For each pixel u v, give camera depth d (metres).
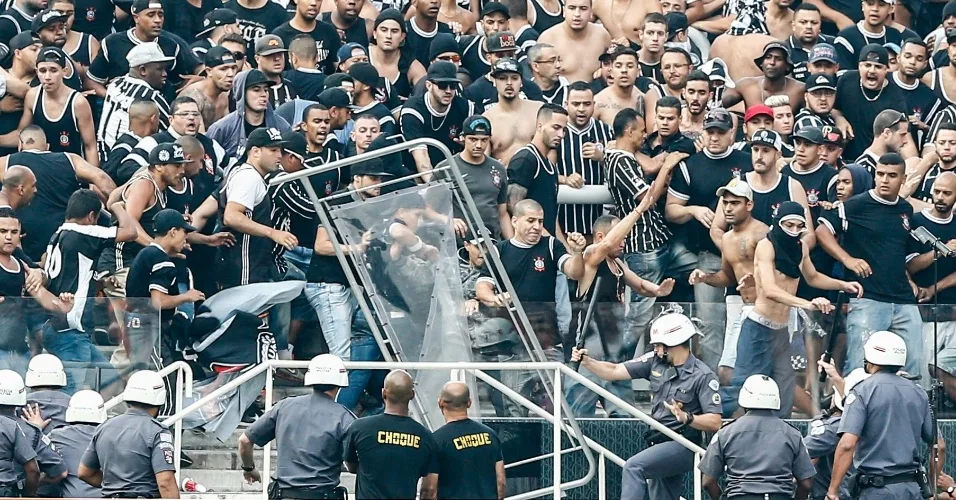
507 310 35.78
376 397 37.28
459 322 35.06
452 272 35.09
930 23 53.00
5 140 43.62
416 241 34.97
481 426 30.91
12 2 49.94
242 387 36.31
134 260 36.69
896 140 43.47
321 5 49.84
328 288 37.06
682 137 40.94
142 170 39.31
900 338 33.22
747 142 42.66
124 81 44.41
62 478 32.75
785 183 40.06
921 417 32.84
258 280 38.59
